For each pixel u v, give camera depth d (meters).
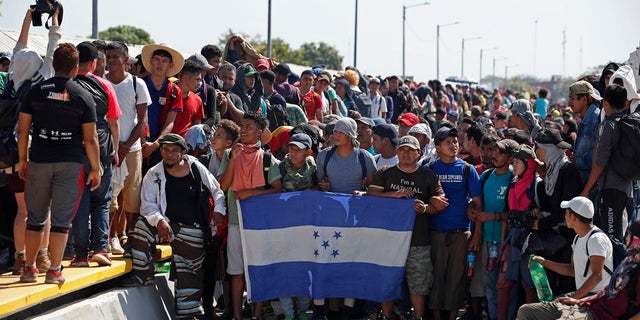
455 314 9.66
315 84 15.90
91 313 8.28
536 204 9.30
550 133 9.30
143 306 9.23
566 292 9.27
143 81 9.48
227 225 9.66
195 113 10.63
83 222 8.62
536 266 8.78
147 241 9.24
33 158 7.84
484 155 10.41
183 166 9.24
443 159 9.70
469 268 9.66
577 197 8.33
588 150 10.00
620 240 9.20
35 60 8.39
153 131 10.02
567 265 8.67
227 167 9.59
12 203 9.34
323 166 9.66
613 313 7.74
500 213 9.53
